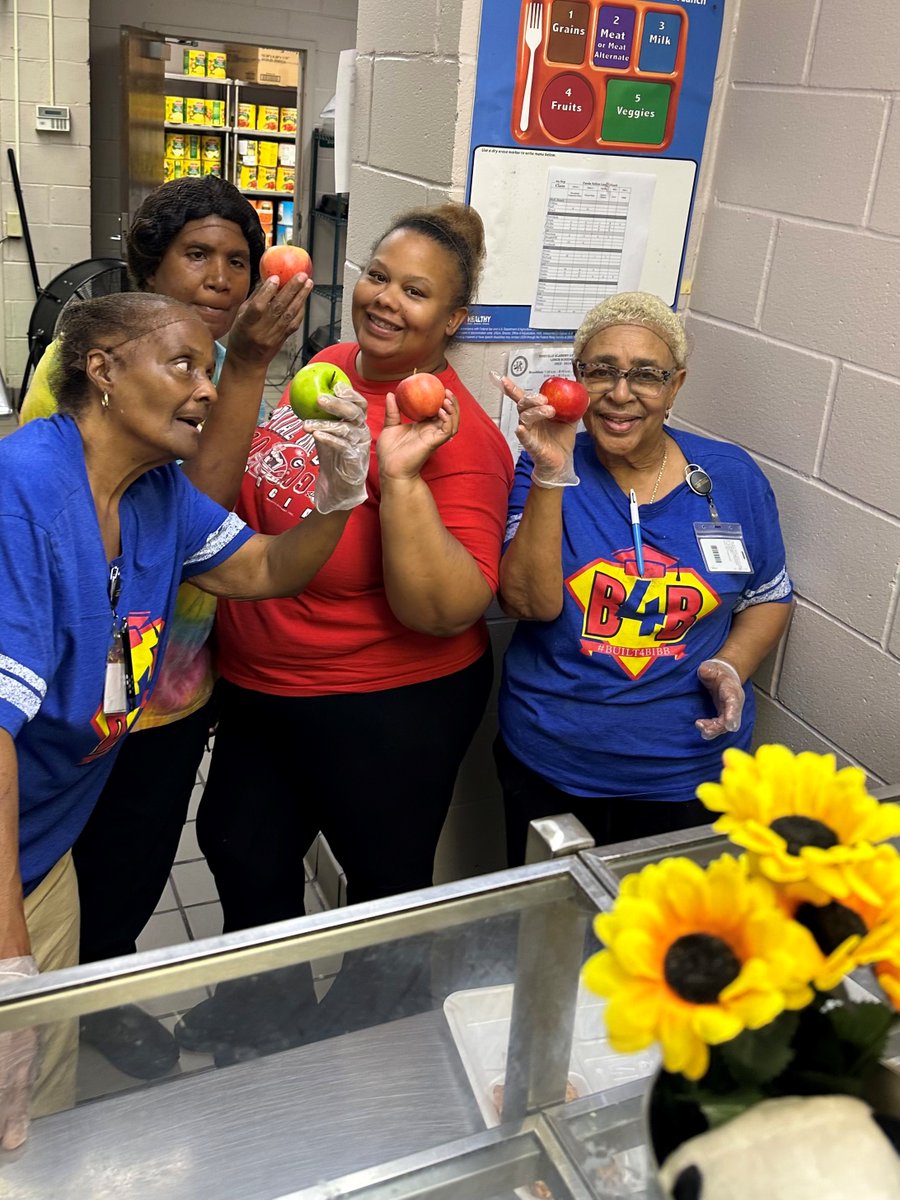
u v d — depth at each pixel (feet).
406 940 3.04
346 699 5.80
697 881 2.09
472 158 6.11
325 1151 2.77
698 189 6.94
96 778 4.71
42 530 3.84
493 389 6.74
